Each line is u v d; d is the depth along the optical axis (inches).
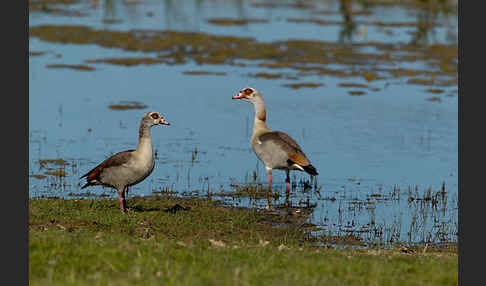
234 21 2055.9
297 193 698.2
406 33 1865.2
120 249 401.7
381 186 726.5
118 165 547.5
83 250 393.7
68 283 335.0
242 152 852.6
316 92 1195.9
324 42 1691.7
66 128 922.7
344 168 788.6
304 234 565.9
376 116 1035.9
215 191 687.7
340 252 471.2
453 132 950.4
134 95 1138.0
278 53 1544.0
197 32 1802.4
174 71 1350.9
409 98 1160.8
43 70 1311.5
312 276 377.7
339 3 2608.3
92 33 1745.8
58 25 1859.0
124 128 935.7
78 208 571.5
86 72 1314.0
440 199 685.9
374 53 1558.8
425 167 797.9
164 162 794.8
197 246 452.8
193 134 928.3
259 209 634.2
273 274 376.8
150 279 343.6
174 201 637.3
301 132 937.5
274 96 1155.3
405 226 602.5
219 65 1419.8
